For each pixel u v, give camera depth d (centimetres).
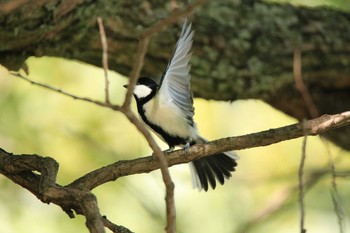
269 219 1199
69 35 914
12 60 916
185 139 858
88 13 900
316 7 1069
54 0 841
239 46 1003
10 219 1144
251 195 1221
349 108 1073
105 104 519
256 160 1252
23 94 1198
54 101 1207
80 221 1146
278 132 674
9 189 1166
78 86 1209
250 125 1260
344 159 1284
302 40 1030
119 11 929
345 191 1219
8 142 1185
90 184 675
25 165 678
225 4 1016
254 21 1020
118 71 1008
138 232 1152
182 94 818
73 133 1201
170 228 540
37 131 1194
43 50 916
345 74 1050
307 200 1220
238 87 1014
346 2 1118
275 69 1015
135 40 948
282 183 1241
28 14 834
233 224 1191
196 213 1188
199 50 988
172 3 966
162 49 965
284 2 1066
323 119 668
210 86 1009
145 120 852
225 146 691
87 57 973
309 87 1060
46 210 1160
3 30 846
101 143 1204
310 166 1252
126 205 1163
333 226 1202
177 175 1195
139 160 688
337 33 1046
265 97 1035
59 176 1173
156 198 1171
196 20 988
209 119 1252
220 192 1205
